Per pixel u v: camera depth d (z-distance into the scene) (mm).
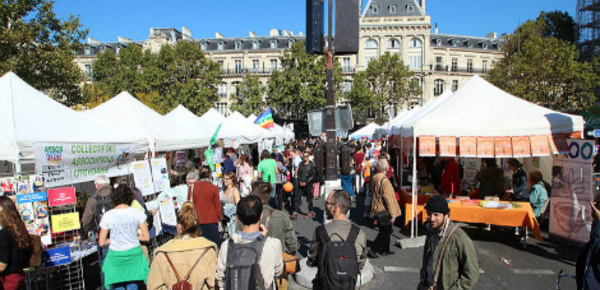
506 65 30719
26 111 5684
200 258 3113
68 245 5094
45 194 4801
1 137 5094
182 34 60844
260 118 21906
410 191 9031
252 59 57156
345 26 5418
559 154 7348
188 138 11398
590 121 18344
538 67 24391
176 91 43656
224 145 15445
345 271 2926
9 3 16609
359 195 13359
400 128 10086
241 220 3016
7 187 4629
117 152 6633
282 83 43688
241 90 46125
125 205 4137
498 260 6465
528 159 10688
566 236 7203
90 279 5848
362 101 45844
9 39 16016
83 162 5867
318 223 9352
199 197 6043
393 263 6398
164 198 6930
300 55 43750
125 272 4020
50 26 18234
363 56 52812
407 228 8328
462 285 2859
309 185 9977
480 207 7191
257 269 2811
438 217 3014
